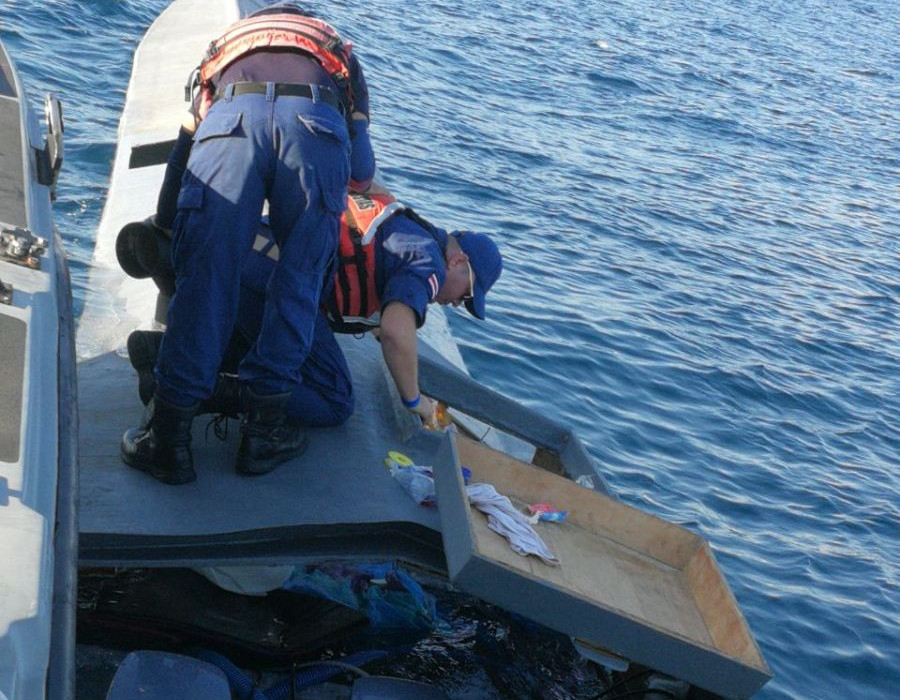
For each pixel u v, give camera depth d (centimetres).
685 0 3331
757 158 1769
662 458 758
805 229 1441
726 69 2434
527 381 800
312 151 353
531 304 928
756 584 641
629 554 388
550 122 1567
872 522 750
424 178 1163
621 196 1325
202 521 358
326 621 388
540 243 1084
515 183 1240
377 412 445
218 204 349
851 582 668
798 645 595
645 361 891
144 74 921
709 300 1079
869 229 1527
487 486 381
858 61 3094
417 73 1586
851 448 862
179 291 356
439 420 467
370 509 379
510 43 1973
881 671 588
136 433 376
